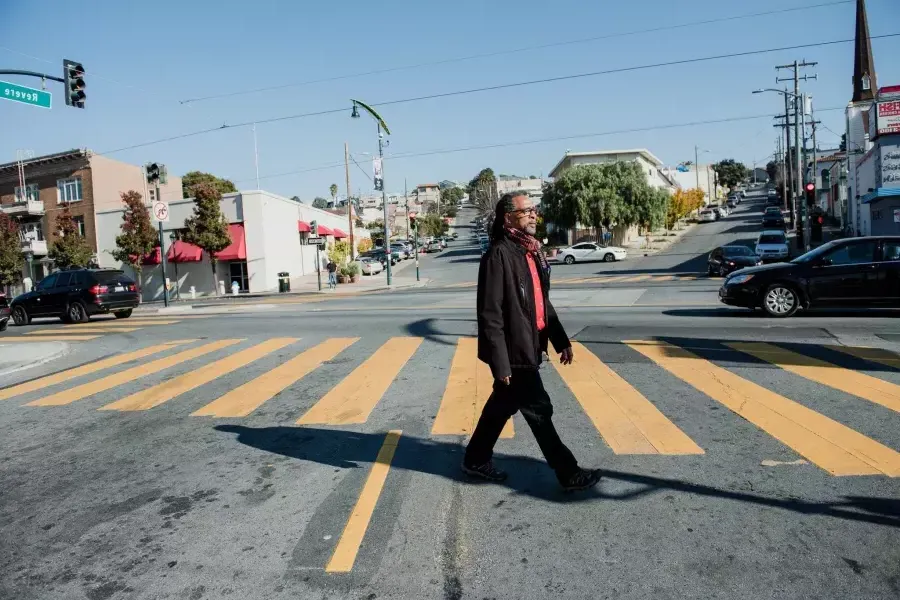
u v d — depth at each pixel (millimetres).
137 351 11508
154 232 38938
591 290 21188
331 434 5660
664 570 3117
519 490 4156
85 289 18750
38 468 5199
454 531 3623
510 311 3836
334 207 122562
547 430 3996
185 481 4684
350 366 8852
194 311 22641
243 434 5832
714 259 28000
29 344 13227
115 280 19344
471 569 3211
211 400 7312
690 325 11156
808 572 3037
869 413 5441
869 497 3785
